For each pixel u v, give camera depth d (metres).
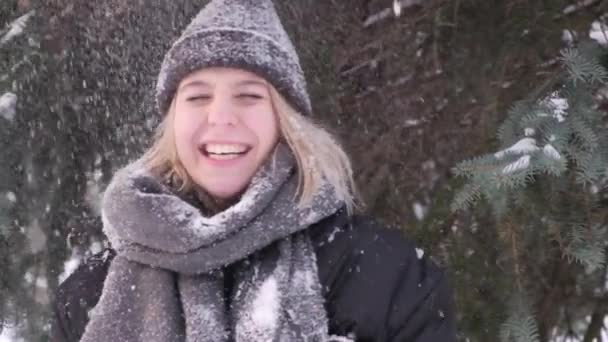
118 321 1.32
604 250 1.75
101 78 2.43
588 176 1.62
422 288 1.34
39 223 2.44
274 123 1.41
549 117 1.68
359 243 1.36
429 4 2.13
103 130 2.48
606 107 1.78
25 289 2.49
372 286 1.31
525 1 2.00
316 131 1.45
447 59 2.12
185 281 1.32
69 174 2.48
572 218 1.75
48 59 2.35
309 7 2.25
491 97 2.01
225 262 1.29
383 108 2.25
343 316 1.30
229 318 1.31
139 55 2.41
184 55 1.40
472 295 2.02
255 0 1.44
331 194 1.37
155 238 1.31
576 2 1.97
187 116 1.40
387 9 2.22
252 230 1.30
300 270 1.31
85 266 1.51
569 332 2.22
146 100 2.45
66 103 2.41
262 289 1.29
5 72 2.30
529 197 1.76
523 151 1.64
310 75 2.25
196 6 2.33
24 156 2.37
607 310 2.18
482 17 2.05
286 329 1.25
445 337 1.33
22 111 2.34
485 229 1.99
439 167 2.18
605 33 1.86
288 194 1.35
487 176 1.64
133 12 2.35
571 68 1.69
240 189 1.41
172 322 1.30
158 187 1.44
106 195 1.44
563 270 2.09
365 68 2.29
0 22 2.39
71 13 2.34
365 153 2.28
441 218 2.07
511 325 1.93
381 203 2.27
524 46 2.00
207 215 1.48
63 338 1.46
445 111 2.15
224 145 1.37
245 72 1.38
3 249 2.42
